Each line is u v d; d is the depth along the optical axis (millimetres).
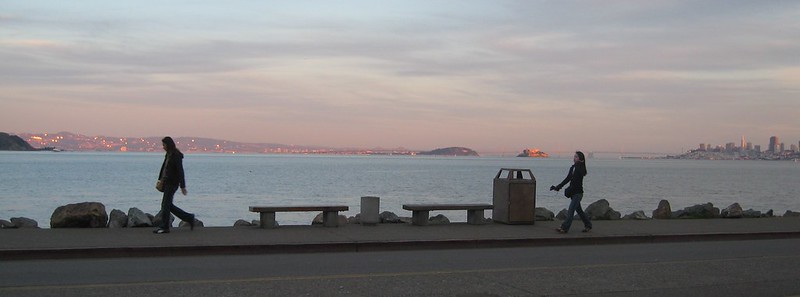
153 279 9461
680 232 15562
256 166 141625
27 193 48438
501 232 14805
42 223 28188
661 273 10633
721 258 12414
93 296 8250
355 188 59875
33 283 9031
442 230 14977
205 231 13953
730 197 53438
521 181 16391
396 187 62406
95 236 12820
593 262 11719
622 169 169500
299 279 9609
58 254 11211
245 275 9906
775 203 46688
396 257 12062
